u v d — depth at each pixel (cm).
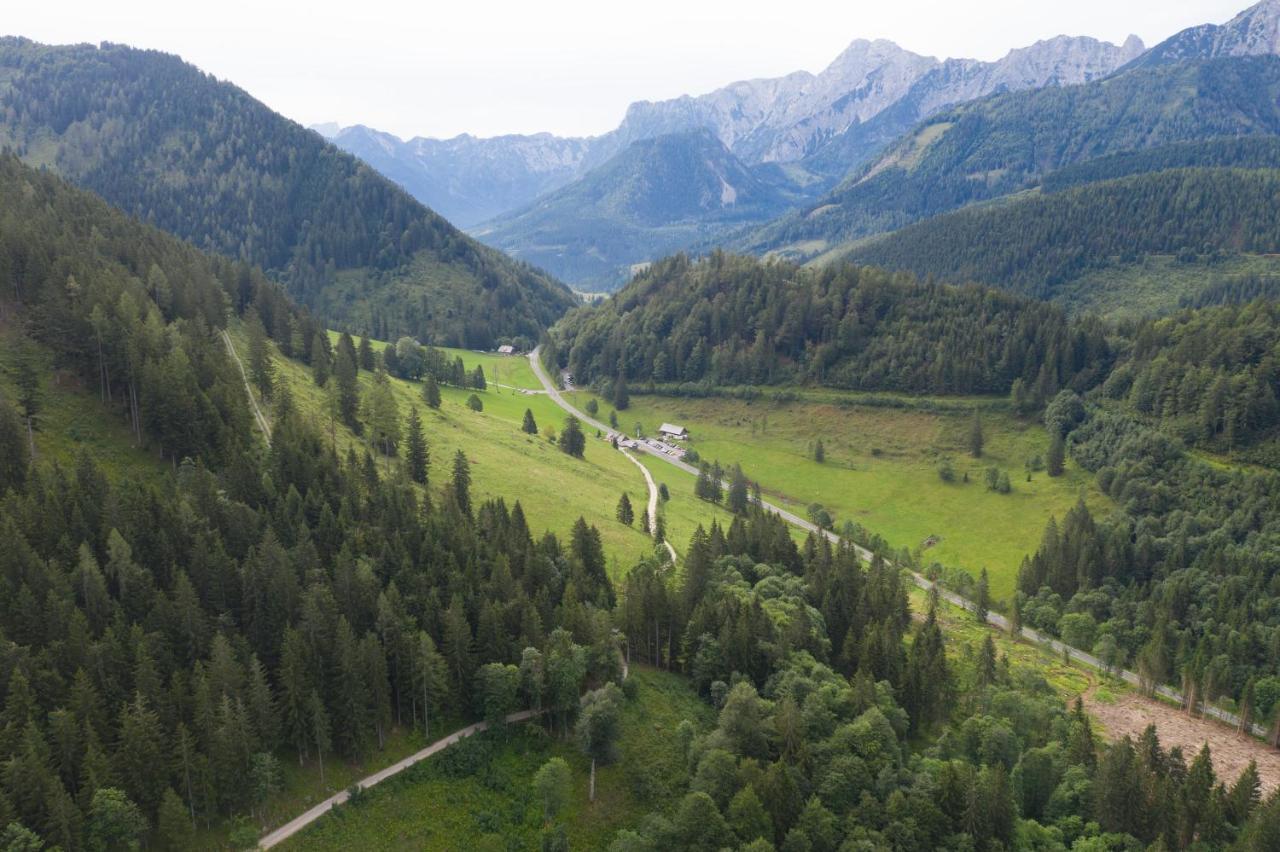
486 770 9419
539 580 12056
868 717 9988
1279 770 13100
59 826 6888
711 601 12356
